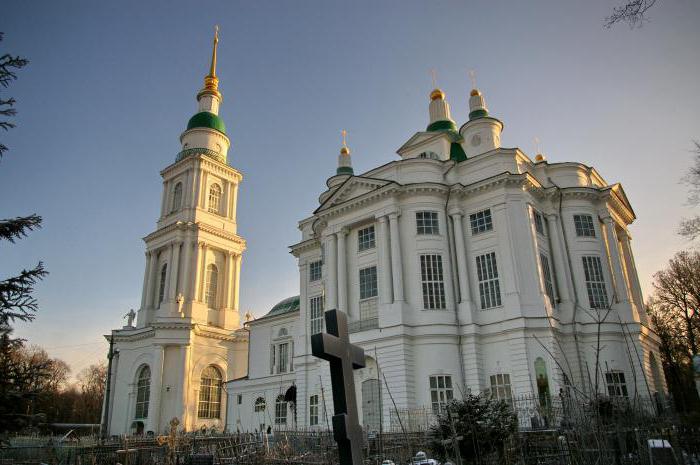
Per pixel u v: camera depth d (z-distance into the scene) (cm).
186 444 3050
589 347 3897
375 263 4128
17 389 1437
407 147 5147
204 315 6756
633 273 4744
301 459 2289
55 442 3478
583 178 4581
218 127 7744
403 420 3266
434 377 3641
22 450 2912
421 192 4100
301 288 4978
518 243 3866
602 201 4450
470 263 4012
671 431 1540
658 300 6059
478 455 1769
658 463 1377
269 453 2459
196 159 7281
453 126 5391
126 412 6378
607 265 4247
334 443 2373
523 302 3712
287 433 2936
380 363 3741
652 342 4456
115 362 6775
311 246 5041
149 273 7056
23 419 1420
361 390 3822
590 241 4262
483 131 4966
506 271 3816
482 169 4256
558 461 1755
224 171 7600
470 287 3944
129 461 2912
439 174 4309
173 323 6350
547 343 3597
